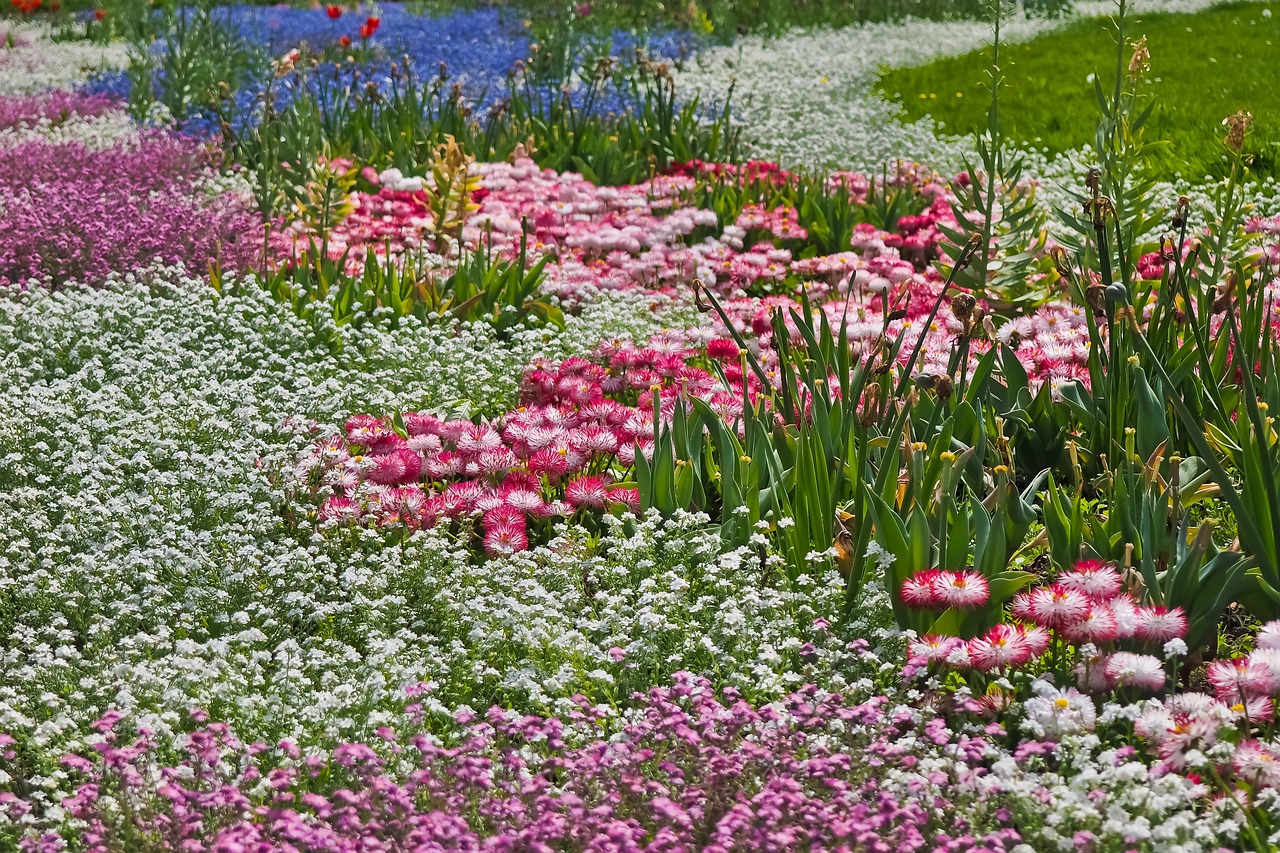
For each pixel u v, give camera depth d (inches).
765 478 183.0
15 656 144.7
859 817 110.4
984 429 189.8
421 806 118.6
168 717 128.7
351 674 142.9
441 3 898.7
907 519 161.6
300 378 227.0
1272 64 540.4
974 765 126.2
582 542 175.9
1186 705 124.1
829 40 718.5
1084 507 167.5
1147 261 252.1
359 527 176.6
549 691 141.6
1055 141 449.7
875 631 146.6
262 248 305.0
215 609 159.6
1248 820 111.3
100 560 165.6
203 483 186.5
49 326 250.5
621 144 415.2
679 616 151.9
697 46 716.7
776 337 217.2
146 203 334.0
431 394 235.8
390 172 364.2
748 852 107.2
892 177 409.7
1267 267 218.2
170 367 237.3
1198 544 143.9
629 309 271.3
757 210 331.9
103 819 113.8
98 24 863.1
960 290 253.6
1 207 323.9
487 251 303.1
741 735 128.7
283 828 109.0
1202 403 191.9
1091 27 701.3
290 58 400.2
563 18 615.8
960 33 733.3
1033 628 139.3
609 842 106.9
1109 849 106.3
